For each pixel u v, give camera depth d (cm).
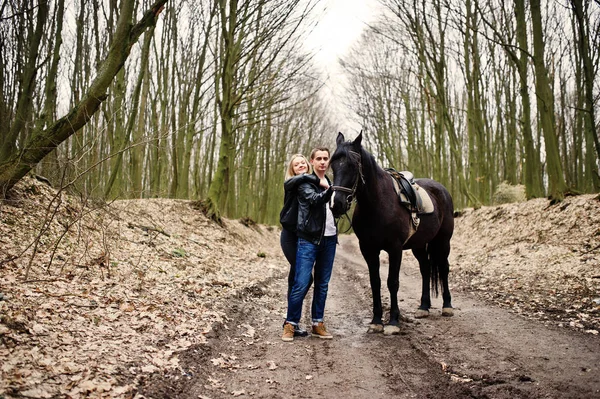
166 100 1584
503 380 320
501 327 471
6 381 249
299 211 452
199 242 1083
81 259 577
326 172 482
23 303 377
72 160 447
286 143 2662
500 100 2027
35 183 735
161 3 574
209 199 1403
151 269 662
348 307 648
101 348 334
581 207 970
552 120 1096
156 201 1305
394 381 337
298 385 329
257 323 521
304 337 467
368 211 477
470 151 1733
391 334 468
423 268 596
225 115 1412
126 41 561
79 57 1348
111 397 265
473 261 1019
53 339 327
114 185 1191
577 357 362
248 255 1239
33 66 776
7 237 560
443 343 428
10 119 953
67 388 263
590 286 591
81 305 420
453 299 677
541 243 946
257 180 3003
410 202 509
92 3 1287
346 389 322
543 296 599
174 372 327
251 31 1400
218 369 355
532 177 1321
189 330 426
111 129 1177
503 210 1316
